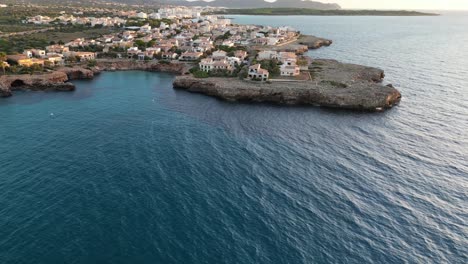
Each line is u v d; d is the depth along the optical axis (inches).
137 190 2399.1
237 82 5128.0
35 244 1873.8
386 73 6225.4
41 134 3358.8
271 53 6948.8
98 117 3914.9
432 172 2706.7
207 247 1888.5
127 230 2004.2
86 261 1775.3
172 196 2337.6
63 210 2159.2
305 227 2059.5
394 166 2795.3
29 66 5767.7
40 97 4731.8
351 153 3026.6
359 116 4023.1
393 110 4212.6
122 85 5585.6
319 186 2496.3
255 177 2608.3
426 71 6343.5
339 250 1889.8
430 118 3900.1
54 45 7696.9
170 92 5172.2
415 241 1964.8
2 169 2625.5
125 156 2913.4
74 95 4889.3
